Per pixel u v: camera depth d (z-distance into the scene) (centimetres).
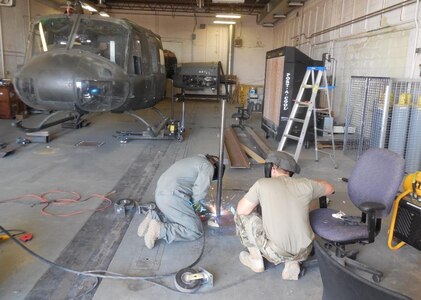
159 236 278
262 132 825
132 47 589
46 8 1295
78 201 369
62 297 217
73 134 720
